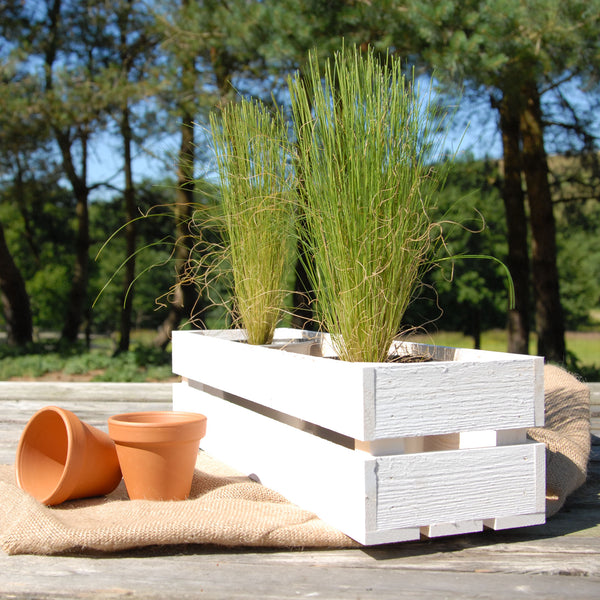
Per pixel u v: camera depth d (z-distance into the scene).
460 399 1.25
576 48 4.66
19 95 7.11
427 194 1.44
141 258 13.89
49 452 1.69
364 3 4.80
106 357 7.26
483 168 8.24
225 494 1.47
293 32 4.89
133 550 1.28
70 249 15.74
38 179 9.78
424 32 4.41
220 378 1.84
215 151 1.97
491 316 18.73
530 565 1.20
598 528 1.42
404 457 1.21
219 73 6.57
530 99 6.22
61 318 17.02
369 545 1.23
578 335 23.05
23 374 6.53
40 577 1.14
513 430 1.32
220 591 1.08
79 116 6.91
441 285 15.72
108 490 1.62
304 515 1.34
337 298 1.42
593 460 2.06
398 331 1.51
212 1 5.98
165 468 1.49
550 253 6.90
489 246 15.23
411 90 1.39
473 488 1.25
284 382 1.48
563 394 2.04
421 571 1.17
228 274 2.12
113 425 1.51
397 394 1.21
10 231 15.11
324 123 1.38
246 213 1.91
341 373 1.24
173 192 9.63
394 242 1.34
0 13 8.06
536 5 4.46
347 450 1.24
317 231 1.45
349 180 1.36
